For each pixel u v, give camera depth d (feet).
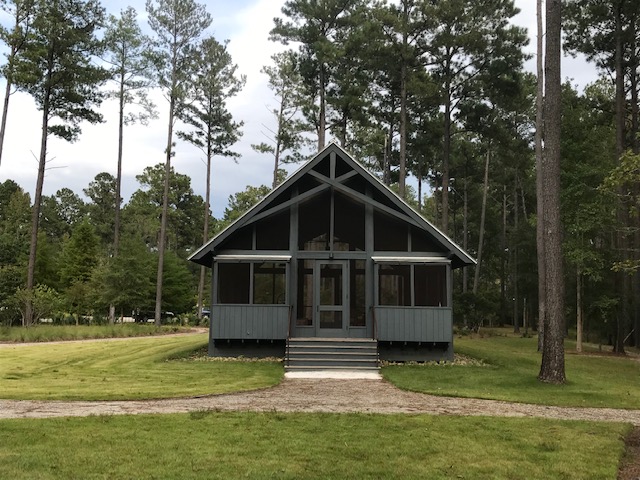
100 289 132.87
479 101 121.39
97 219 269.64
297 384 45.96
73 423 28.32
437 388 44.04
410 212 63.31
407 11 108.58
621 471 22.89
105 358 63.31
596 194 86.33
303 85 134.10
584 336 132.67
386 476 20.95
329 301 63.82
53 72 117.80
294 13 119.96
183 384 44.06
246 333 62.44
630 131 107.65
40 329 97.66
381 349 63.10
